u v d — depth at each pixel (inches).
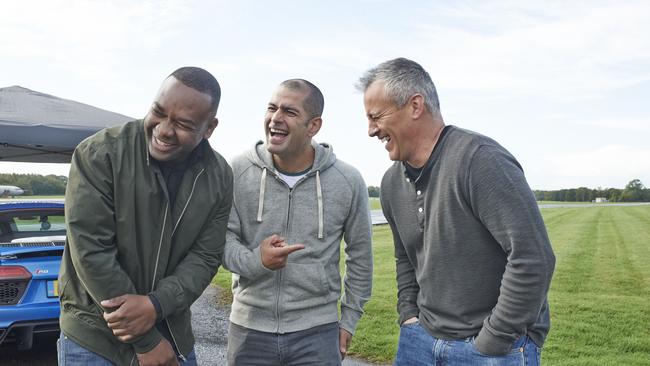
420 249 85.7
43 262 174.7
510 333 73.3
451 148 78.7
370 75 84.0
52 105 271.3
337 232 107.5
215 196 83.7
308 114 99.9
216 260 86.7
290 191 103.7
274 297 101.6
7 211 198.7
